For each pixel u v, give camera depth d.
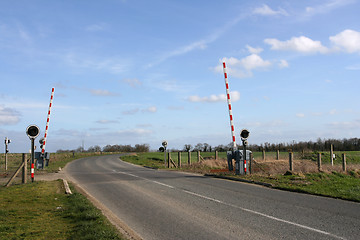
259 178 15.49
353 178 18.70
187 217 7.81
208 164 27.62
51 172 21.62
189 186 13.35
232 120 18.70
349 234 6.24
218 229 6.71
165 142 27.44
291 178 15.70
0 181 15.70
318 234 6.26
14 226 6.88
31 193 11.34
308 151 38.84
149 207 9.09
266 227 6.82
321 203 9.51
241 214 8.06
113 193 11.76
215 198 10.41
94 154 68.31
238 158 17.83
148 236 6.26
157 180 15.70
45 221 7.40
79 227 6.77
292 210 8.51
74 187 13.29
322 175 17.67
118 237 5.98
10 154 49.38
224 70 18.95
